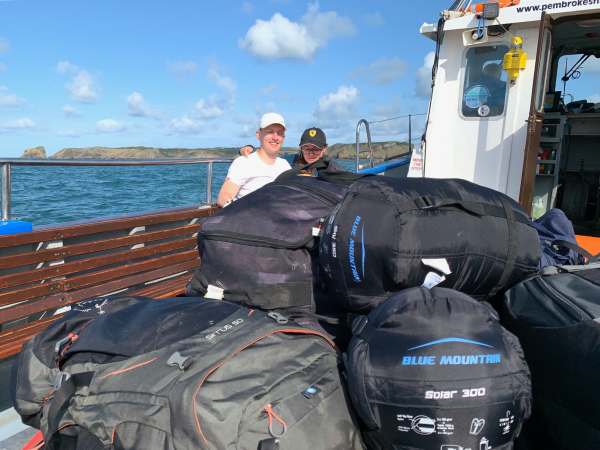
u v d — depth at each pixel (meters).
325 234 1.84
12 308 2.91
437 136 5.31
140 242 3.79
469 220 1.74
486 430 1.29
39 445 1.89
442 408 1.29
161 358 1.52
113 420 1.42
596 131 6.43
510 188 4.98
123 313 1.84
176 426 1.35
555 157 5.56
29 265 3.05
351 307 1.82
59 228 3.21
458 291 1.69
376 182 1.87
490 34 4.88
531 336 1.64
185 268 4.23
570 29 5.48
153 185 14.05
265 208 2.17
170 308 1.82
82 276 3.34
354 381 1.42
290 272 2.05
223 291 2.12
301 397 1.46
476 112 5.09
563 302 1.63
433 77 5.27
